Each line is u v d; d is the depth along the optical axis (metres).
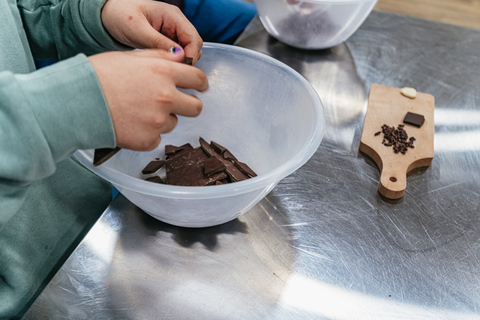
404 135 0.83
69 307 0.54
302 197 0.73
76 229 0.81
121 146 0.49
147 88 0.46
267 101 0.79
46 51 0.88
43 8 0.80
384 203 0.72
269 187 0.59
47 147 0.42
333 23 1.03
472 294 0.58
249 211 0.69
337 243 0.65
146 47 0.69
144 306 0.55
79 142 0.44
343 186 0.75
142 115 0.46
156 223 0.66
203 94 0.82
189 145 0.80
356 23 1.05
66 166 0.82
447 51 1.15
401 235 0.66
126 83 0.45
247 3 1.36
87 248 0.61
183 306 0.55
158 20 0.71
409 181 0.77
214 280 0.58
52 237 0.77
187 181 0.68
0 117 0.41
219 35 1.37
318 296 0.57
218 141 0.84
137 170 0.75
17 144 0.41
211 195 0.52
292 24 1.06
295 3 1.00
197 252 0.62
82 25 0.74
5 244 0.69
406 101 0.94
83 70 0.43
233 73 0.80
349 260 0.62
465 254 0.64
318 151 0.82
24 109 0.40
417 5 2.79
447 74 1.06
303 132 0.68
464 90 1.01
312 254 0.63
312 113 0.66
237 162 0.74
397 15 1.31
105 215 0.66
